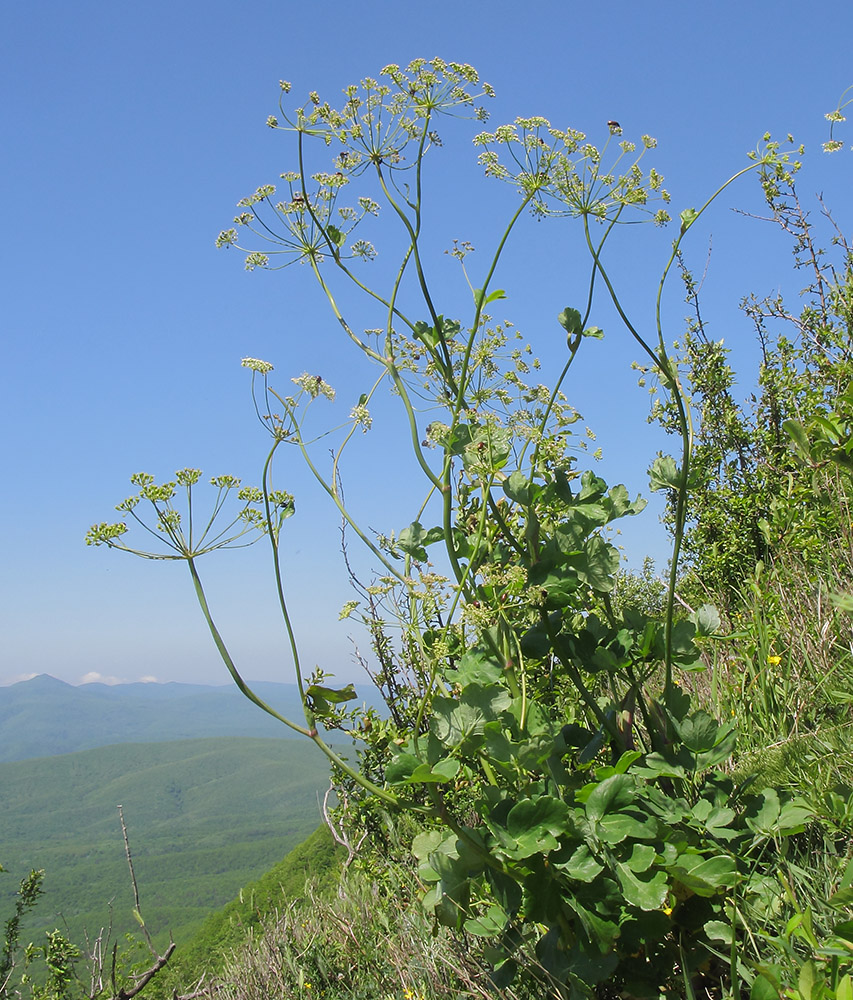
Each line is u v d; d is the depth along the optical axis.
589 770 2.52
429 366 2.99
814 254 5.69
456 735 2.22
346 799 4.09
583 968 2.02
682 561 6.36
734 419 6.21
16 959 5.62
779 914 2.10
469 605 2.32
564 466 2.82
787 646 3.95
